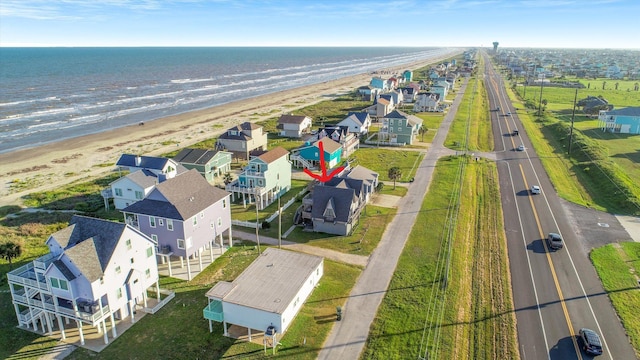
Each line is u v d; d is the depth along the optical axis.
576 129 106.94
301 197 64.75
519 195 66.44
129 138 106.44
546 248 49.69
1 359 32.50
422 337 34.09
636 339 34.50
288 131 106.25
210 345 33.91
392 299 39.19
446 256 46.66
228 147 86.12
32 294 35.31
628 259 46.72
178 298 40.28
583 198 66.25
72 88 195.25
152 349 33.53
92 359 32.50
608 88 194.50
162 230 42.78
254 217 57.97
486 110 140.62
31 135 109.00
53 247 34.47
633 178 72.25
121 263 35.31
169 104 160.25
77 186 71.81
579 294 40.66
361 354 32.47
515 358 32.50
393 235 52.00
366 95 167.25
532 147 94.62
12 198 66.50
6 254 45.59
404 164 81.44
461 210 59.53
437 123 119.44
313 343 33.66
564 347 33.72
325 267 44.84
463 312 37.81
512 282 42.75
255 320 34.41
